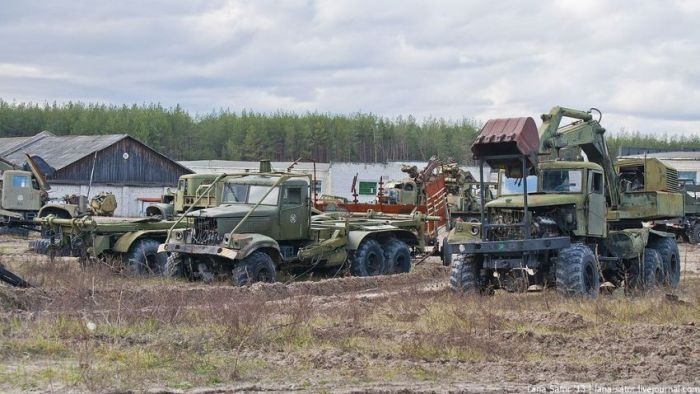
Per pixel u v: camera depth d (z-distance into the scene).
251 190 18.83
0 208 31.81
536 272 15.43
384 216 22.44
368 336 11.11
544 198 15.63
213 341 10.40
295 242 19.23
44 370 8.96
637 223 18.52
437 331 11.34
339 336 10.87
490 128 15.10
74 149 55.28
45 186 33.16
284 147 93.62
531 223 15.43
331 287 17.23
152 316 11.69
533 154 15.03
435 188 30.75
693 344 10.65
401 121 104.94
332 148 94.69
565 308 13.38
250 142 91.12
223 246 17.11
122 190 55.34
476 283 15.40
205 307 12.73
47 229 20.30
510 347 10.45
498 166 15.31
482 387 8.67
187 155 95.19
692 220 36.28
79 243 19.47
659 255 18.03
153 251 19.23
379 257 20.23
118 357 9.54
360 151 97.06
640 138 124.25
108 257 19.39
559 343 10.80
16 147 58.47
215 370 9.13
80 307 12.79
